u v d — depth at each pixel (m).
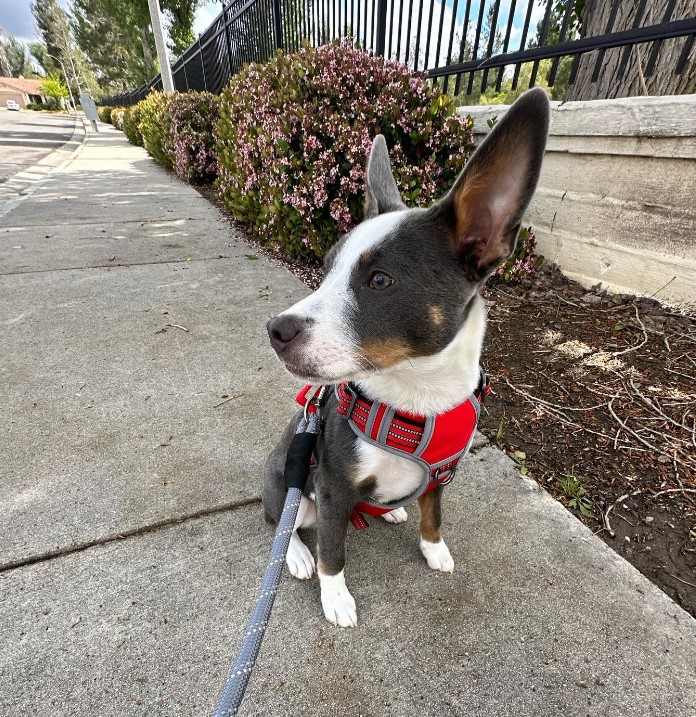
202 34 2.74
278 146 0.96
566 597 0.38
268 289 0.95
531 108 0.29
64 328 0.78
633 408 0.59
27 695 0.32
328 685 0.32
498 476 0.50
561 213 0.91
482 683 0.33
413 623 0.36
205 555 0.41
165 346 0.73
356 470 0.34
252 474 0.50
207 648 0.34
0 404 0.59
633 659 0.34
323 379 0.31
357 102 0.91
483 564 0.41
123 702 0.31
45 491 0.47
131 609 0.37
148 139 2.81
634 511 0.46
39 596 0.37
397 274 0.31
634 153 0.77
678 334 0.72
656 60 0.84
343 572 0.39
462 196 0.31
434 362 0.33
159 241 1.25
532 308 0.84
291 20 1.55
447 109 0.93
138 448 0.53
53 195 1.82
